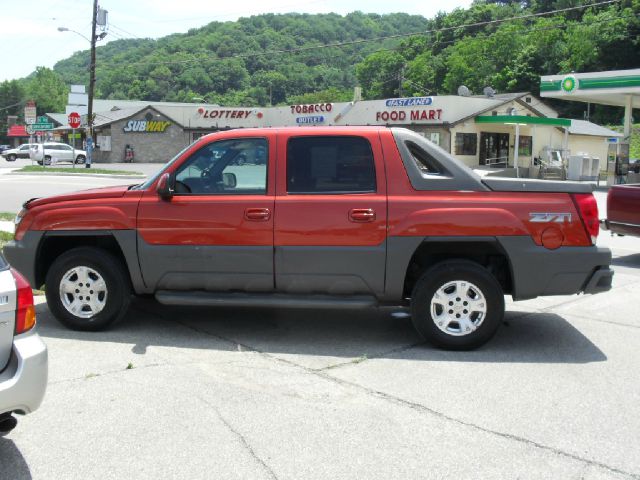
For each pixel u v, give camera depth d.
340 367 5.21
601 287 5.59
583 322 6.73
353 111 46.84
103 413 4.27
